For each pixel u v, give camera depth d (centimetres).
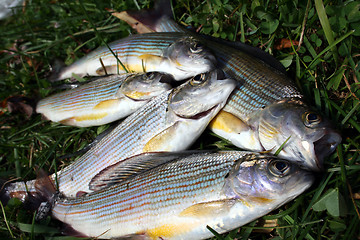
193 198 40
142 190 42
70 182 50
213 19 53
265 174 38
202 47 49
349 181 42
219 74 45
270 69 47
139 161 45
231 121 45
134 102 51
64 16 66
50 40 66
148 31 58
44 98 58
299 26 49
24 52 64
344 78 46
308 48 48
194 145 50
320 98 46
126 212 43
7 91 61
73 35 63
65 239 46
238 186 39
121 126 49
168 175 42
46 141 57
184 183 41
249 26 52
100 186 46
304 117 41
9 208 49
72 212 46
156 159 44
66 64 62
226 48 49
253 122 44
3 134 60
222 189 40
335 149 43
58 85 59
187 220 40
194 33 53
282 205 41
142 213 42
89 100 54
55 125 57
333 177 43
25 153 57
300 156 42
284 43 50
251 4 51
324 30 46
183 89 45
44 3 70
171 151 46
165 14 57
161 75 49
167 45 52
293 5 49
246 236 42
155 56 52
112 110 52
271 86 45
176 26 56
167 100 46
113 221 44
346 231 39
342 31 47
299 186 38
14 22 73
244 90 46
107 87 53
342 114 44
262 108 44
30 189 50
